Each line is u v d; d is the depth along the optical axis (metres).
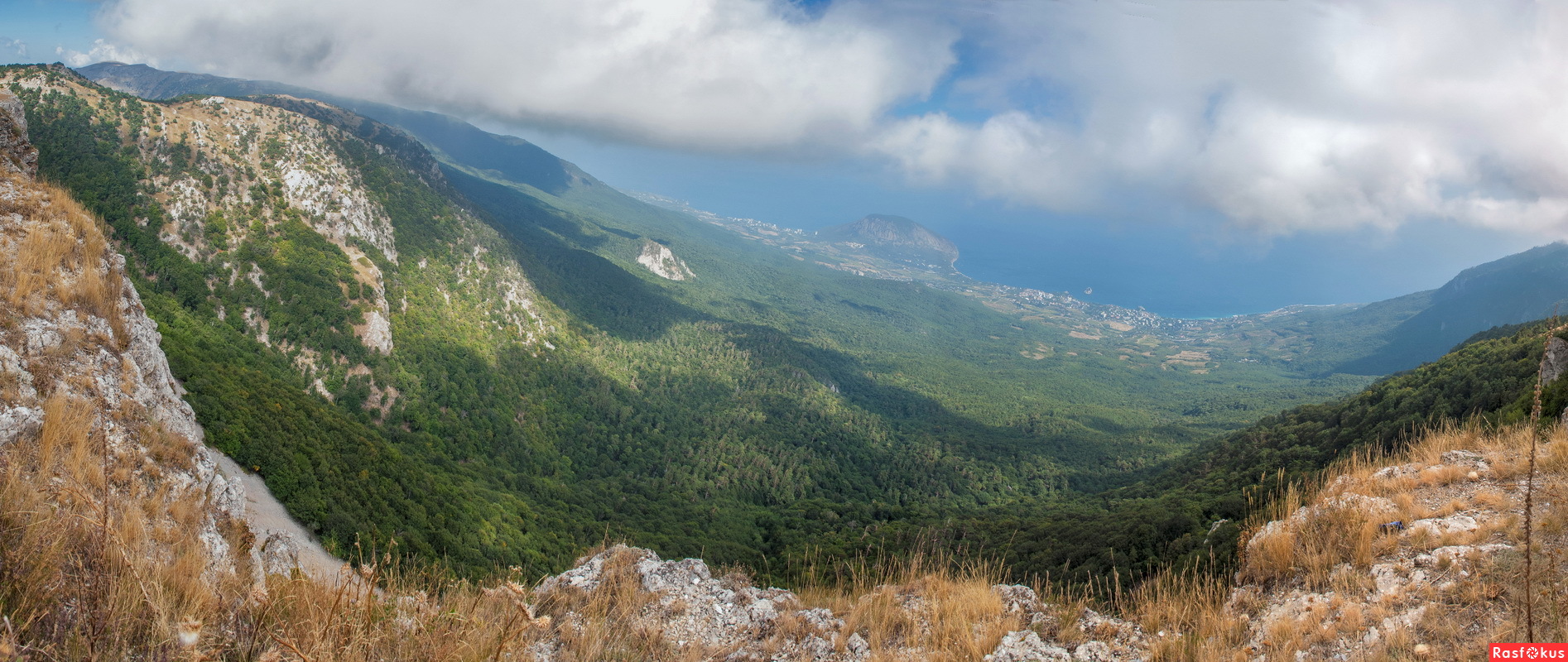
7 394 7.55
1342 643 6.89
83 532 5.86
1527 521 5.57
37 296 9.82
